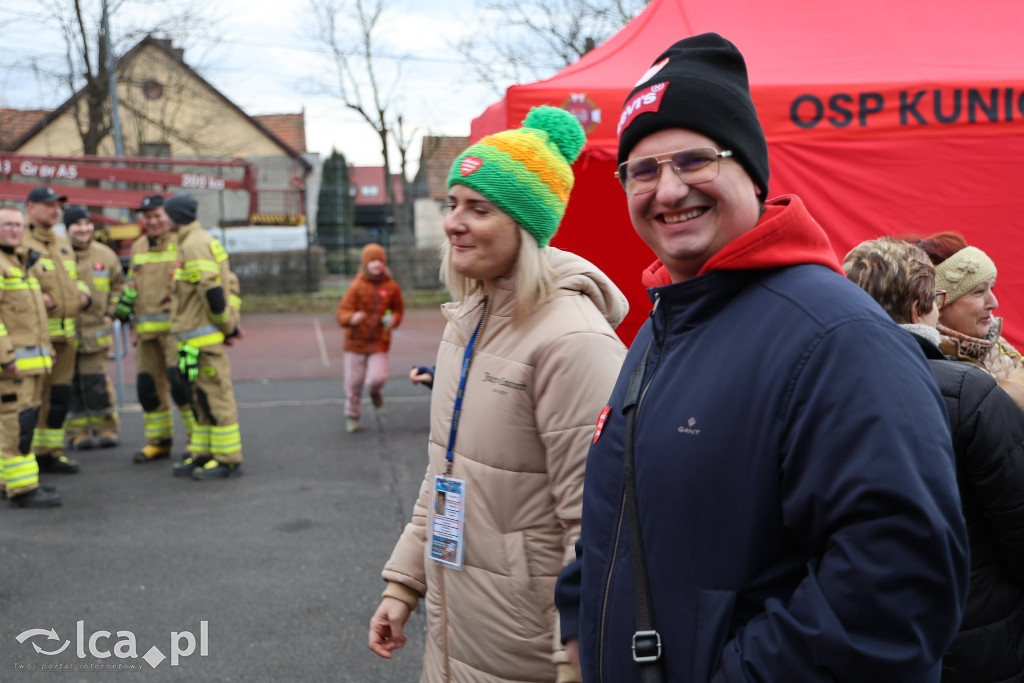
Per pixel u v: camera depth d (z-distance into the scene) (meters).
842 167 4.38
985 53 4.70
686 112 1.38
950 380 1.82
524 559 1.96
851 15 4.98
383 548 5.25
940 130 4.36
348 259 31.36
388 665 3.76
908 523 1.11
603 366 1.90
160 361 7.51
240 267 26.30
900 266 2.06
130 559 5.07
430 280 27.28
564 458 1.88
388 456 7.57
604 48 4.99
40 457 7.12
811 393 1.20
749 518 1.25
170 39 24.31
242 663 3.77
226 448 6.89
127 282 7.61
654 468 1.34
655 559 1.33
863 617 1.11
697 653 1.27
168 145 28.14
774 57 4.70
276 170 36.75
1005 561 1.89
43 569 4.92
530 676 1.97
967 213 4.40
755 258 1.33
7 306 6.10
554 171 2.00
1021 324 4.45
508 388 1.96
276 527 5.66
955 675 1.86
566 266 2.06
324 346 16.03
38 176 18.22
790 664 1.15
